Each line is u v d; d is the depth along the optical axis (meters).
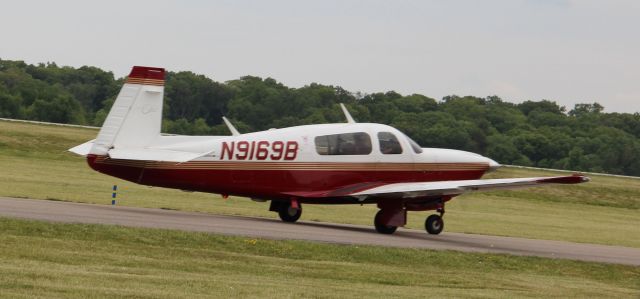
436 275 54.66
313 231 69.50
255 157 72.56
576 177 68.38
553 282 56.81
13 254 46.75
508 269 61.28
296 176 73.88
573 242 87.19
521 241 81.50
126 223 60.84
